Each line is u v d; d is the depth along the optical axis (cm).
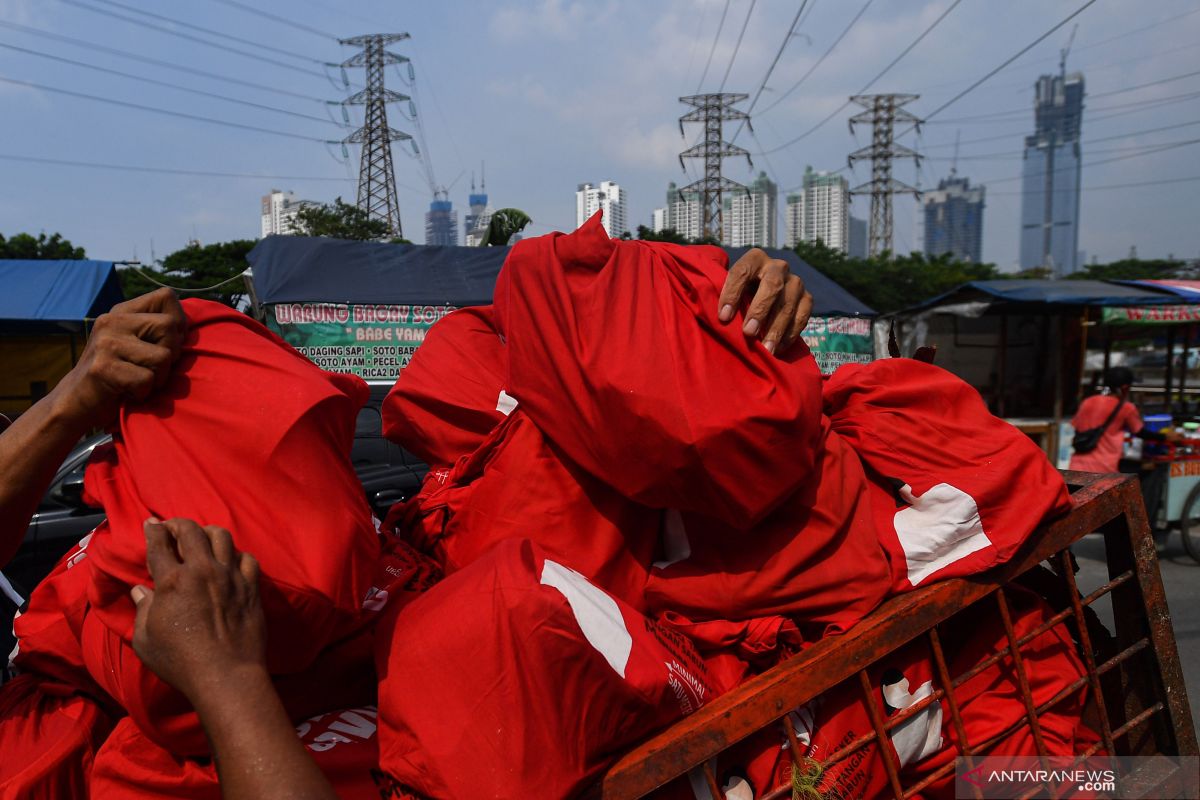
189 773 136
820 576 163
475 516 172
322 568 125
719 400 143
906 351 1191
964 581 171
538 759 124
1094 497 189
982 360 1187
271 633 125
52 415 134
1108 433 713
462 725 125
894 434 184
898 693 176
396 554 172
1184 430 818
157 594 109
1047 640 195
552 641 127
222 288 2352
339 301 935
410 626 138
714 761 152
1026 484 177
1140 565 196
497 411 204
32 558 416
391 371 954
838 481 169
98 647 138
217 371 137
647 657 138
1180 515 698
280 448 128
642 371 144
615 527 166
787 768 161
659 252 164
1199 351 1499
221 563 113
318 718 150
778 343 156
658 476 147
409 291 973
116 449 140
